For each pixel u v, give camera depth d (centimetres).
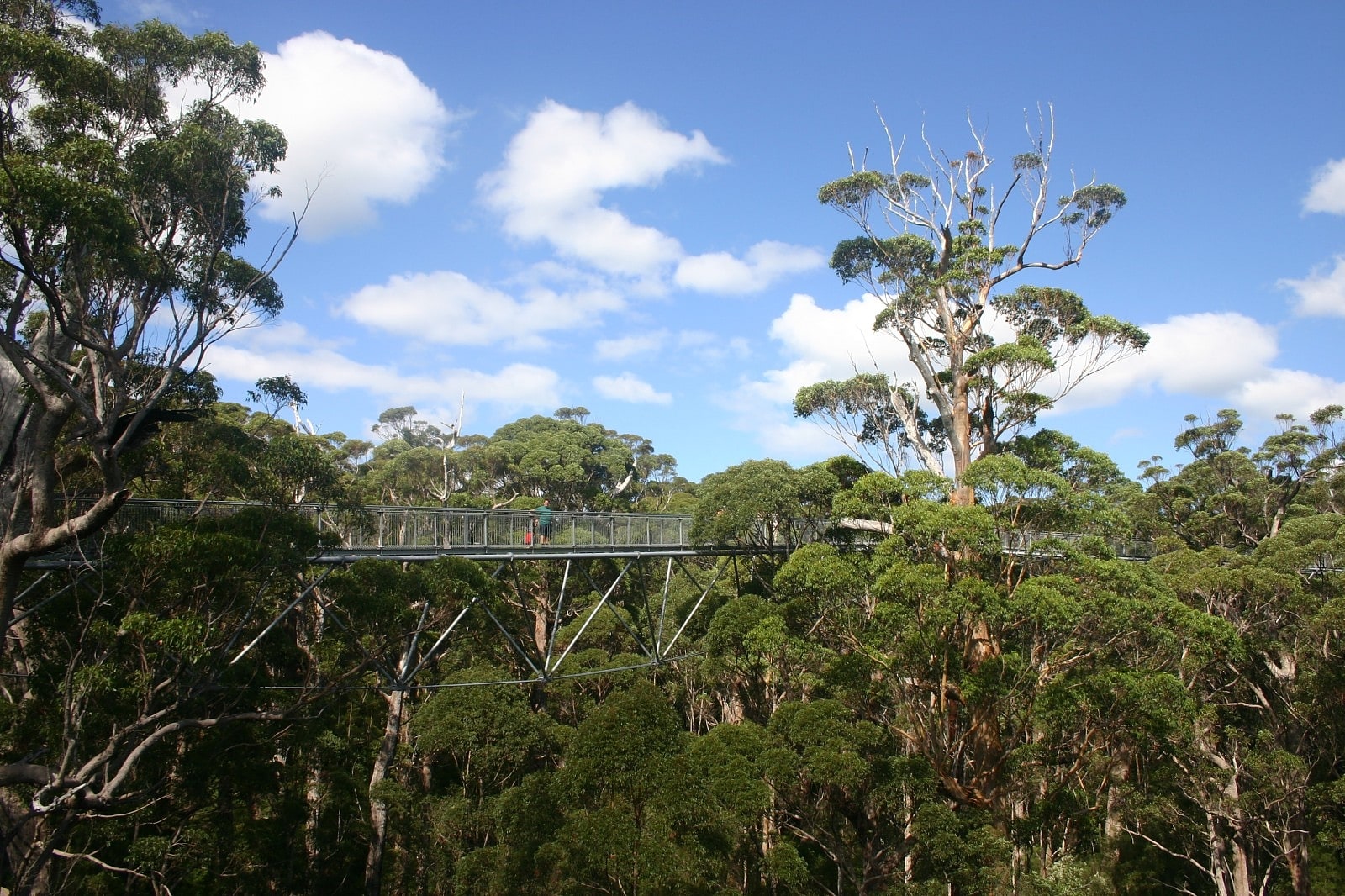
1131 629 2183
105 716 1723
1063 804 2306
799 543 3098
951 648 2189
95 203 1291
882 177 3184
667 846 1808
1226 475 5550
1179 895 3002
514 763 2980
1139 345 2814
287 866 2486
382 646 2130
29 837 1645
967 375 3019
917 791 2003
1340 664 2864
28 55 1390
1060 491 2338
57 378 1409
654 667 3566
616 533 2870
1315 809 2736
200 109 1680
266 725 2225
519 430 6875
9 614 1452
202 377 2081
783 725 2173
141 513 1803
